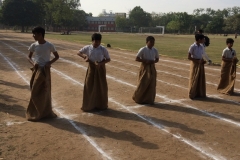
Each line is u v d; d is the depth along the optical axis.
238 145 4.81
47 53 5.75
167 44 33.16
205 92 7.96
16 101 7.17
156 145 4.74
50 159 4.18
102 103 6.58
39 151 4.43
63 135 5.09
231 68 8.32
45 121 5.80
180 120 6.04
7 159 4.12
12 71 11.46
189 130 5.46
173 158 4.28
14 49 20.97
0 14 72.12
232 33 106.62
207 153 4.49
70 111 6.50
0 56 16.42
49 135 5.07
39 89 5.77
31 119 5.76
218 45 32.25
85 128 5.47
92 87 6.42
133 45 29.23
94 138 4.99
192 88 7.75
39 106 5.76
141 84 7.08
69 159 4.20
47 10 84.62
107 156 4.31
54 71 11.78
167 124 5.77
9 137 4.91
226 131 5.45
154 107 6.95
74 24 100.88
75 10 100.25
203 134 5.27
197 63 7.69
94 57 6.30
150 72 7.02
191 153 4.47
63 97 7.70
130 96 7.98
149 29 110.69
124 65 14.13
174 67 13.79
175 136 5.16
